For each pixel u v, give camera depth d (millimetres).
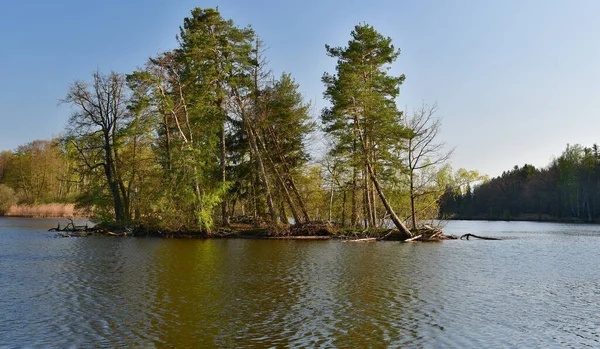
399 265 26344
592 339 13188
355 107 40625
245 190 48875
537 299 18109
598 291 19750
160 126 46062
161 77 41969
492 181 137250
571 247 39625
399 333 13430
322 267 25125
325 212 54156
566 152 110875
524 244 42156
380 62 43156
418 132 42781
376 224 47031
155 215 45219
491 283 21344
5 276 21484
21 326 13641
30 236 44000
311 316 15062
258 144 47906
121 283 20000
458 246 38719
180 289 18906
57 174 93938
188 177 41125
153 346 12078
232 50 42812
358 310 15922
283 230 43312
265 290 18906
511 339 13094
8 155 109562
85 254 29938
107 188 50875
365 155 41062
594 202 104625
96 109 48219
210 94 42031
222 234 43812
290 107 46594
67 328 13492
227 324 14055
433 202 46656
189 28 44875
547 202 117750
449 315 15500
